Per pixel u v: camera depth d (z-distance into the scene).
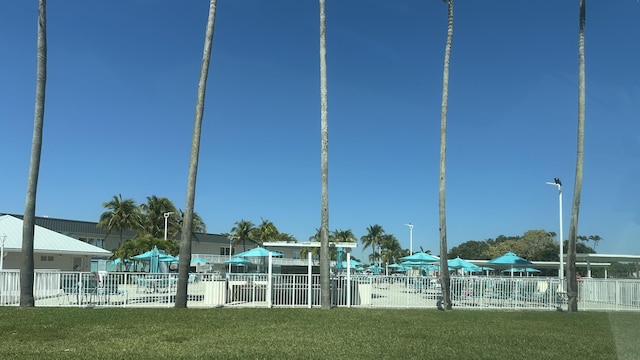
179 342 11.48
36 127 19.02
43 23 19.06
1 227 36.91
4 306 18.98
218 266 75.56
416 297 23.12
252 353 10.16
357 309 20.12
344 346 11.12
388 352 10.45
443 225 22.00
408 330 13.83
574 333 13.61
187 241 19.81
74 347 10.73
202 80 20.12
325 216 20.91
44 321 14.73
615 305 13.57
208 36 20.30
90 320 15.13
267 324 14.73
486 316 18.05
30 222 18.84
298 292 21.72
